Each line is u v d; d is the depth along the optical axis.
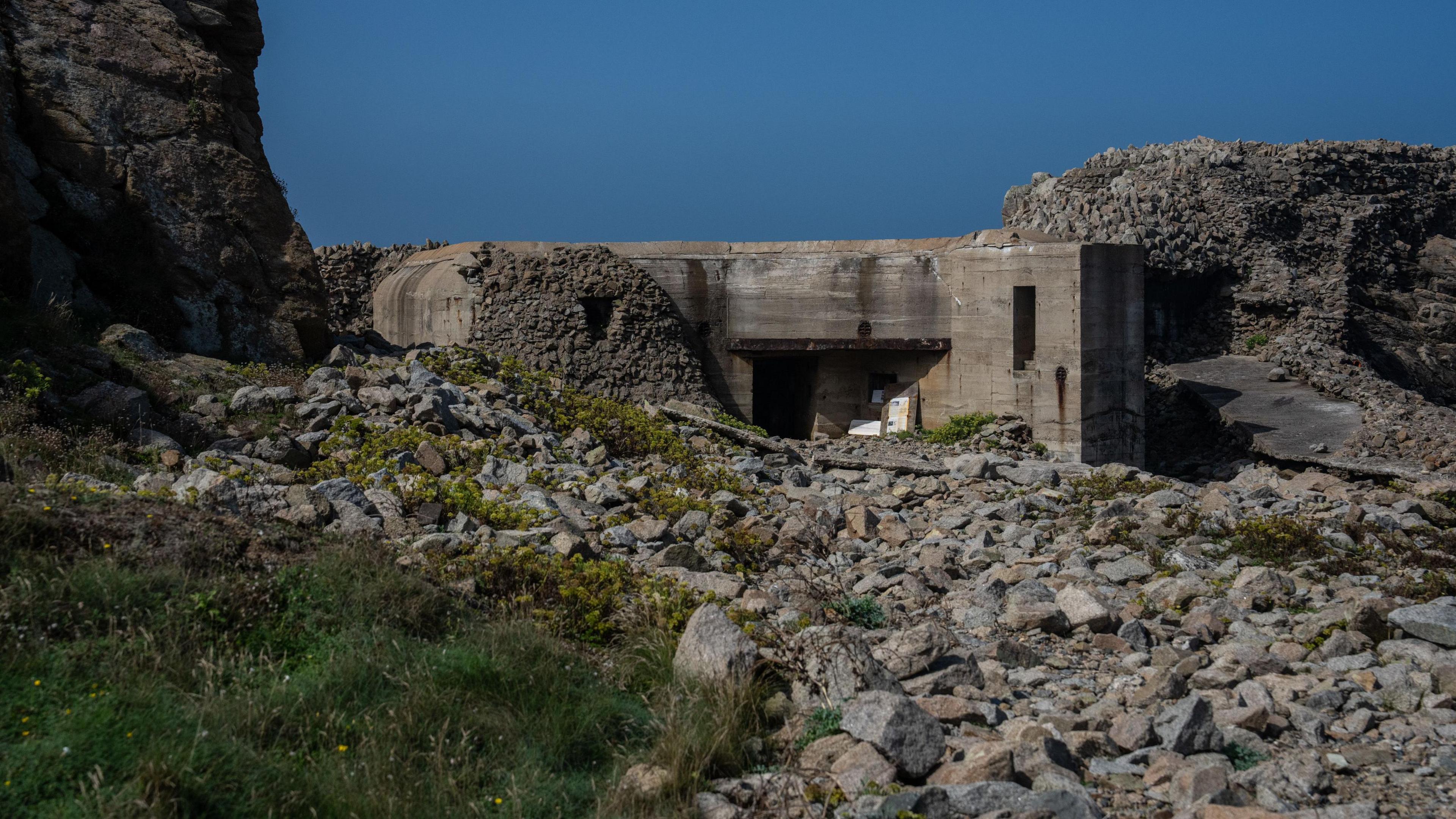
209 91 16.34
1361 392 23.61
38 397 10.39
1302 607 9.24
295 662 6.21
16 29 14.97
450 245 27.72
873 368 24.34
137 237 14.74
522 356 22.08
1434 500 14.10
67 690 5.35
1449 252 33.94
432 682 6.12
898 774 5.73
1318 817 5.23
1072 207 29.80
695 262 24.30
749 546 10.73
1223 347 29.25
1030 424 21.50
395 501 9.74
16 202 12.67
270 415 12.63
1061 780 5.49
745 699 6.40
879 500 14.12
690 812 5.27
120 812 4.56
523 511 10.42
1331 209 32.22
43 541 6.43
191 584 6.47
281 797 4.99
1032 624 8.56
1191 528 11.95
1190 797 5.37
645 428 17.06
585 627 7.72
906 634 7.38
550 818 5.31
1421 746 6.24
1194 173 31.92
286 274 16.14
